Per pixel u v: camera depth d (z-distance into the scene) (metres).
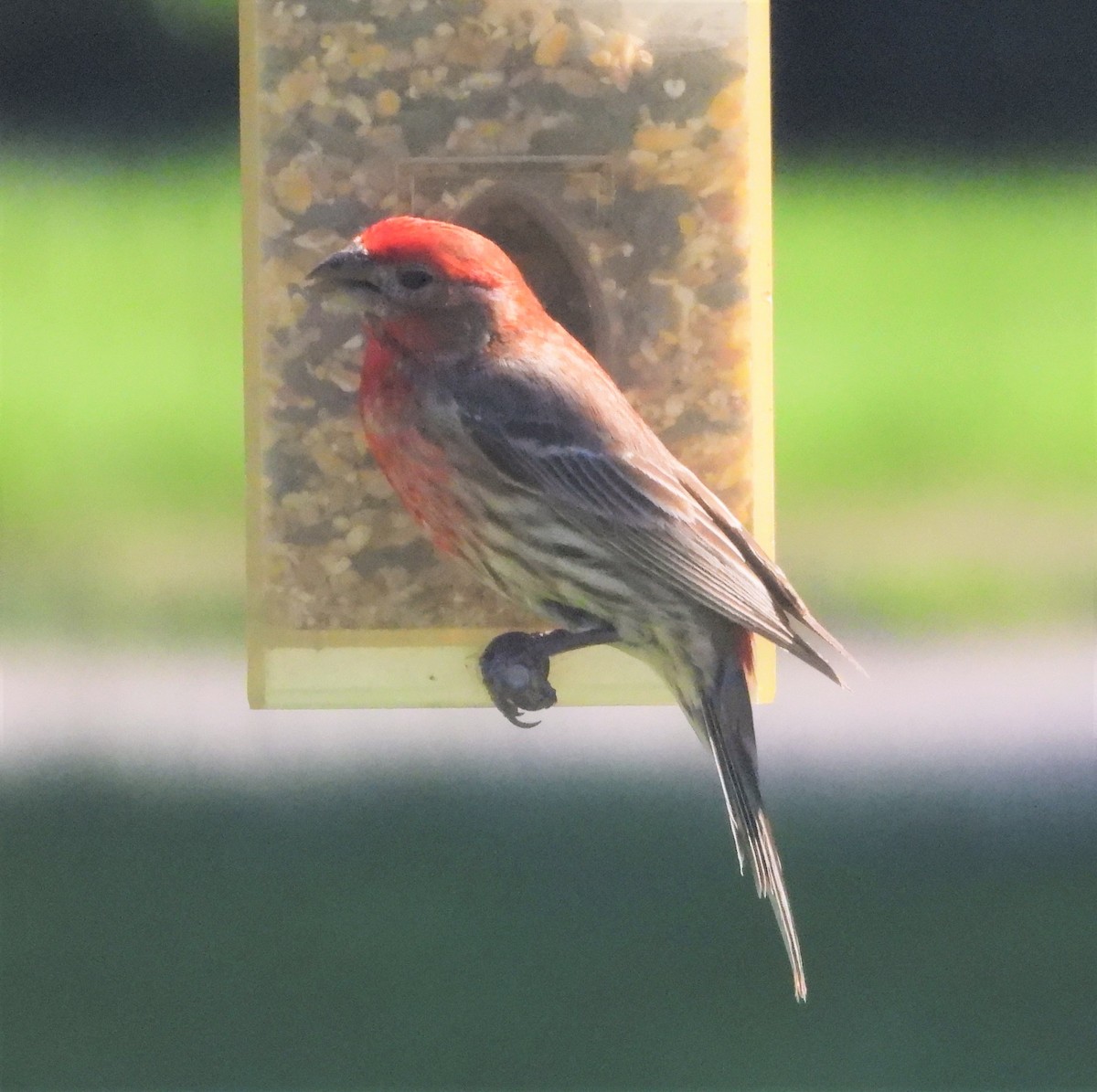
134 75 27.52
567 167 8.76
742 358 8.82
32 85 27.52
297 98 8.74
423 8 8.72
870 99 30.75
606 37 8.74
